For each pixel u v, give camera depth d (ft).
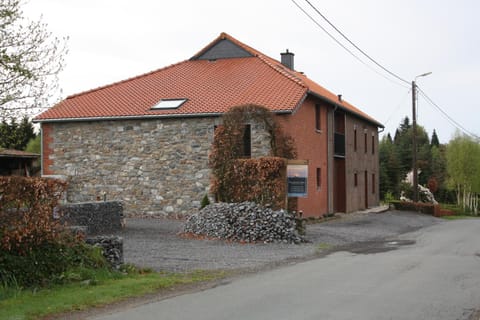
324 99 92.38
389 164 216.33
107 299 29.53
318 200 94.17
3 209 32.12
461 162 212.84
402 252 52.19
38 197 33.65
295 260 46.09
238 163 69.31
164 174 82.79
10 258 32.09
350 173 114.52
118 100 88.79
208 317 25.35
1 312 26.37
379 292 31.48
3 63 39.47
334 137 104.06
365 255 49.73
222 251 50.26
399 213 120.57
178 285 33.96
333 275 37.70
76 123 87.30
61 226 35.99
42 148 88.63
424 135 346.74
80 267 35.06
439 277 36.83
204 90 86.99
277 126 74.13
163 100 85.97
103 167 85.81
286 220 59.41
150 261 43.42
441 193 252.21
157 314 26.03
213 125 80.69
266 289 32.42
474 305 28.17
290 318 25.16
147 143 83.76
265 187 67.67
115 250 38.40
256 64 94.22
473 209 217.97
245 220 59.11
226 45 99.71
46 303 28.25
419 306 27.86
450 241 64.08
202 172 80.89
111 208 64.08
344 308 27.27
